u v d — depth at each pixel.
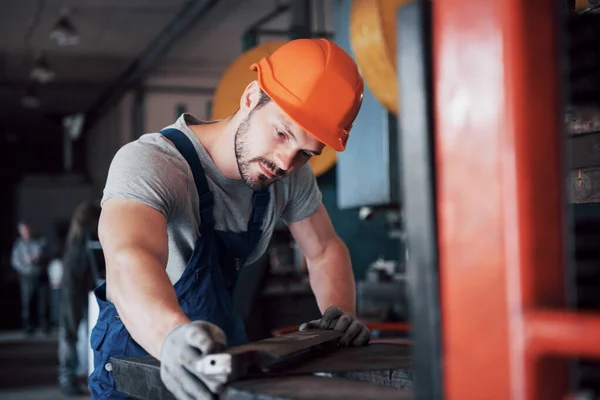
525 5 0.68
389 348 1.52
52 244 18.88
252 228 1.88
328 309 1.69
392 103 2.77
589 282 0.85
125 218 1.45
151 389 1.23
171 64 13.05
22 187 18.95
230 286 1.92
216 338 1.12
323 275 2.02
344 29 3.68
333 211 4.55
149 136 1.68
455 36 0.73
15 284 18.44
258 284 3.95
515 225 0.67
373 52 2.61
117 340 1.69
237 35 11.23
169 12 10.43
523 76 0.68
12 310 17.09
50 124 20.58
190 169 1.69
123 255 1.37
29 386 6.85
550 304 0.68
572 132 1.31
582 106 0.95
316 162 4.05
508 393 0.68
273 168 1.63
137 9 10.27
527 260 0.67
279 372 1.18
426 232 0.78
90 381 1.74
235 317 1.88
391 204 3.52
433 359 0.77
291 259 4.74
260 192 1.87
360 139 3.66
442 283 0.75
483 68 0.70
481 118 0.71
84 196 19.30
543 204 0.68
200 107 14.73
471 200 0.72
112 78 14.64
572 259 0.85
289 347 1.27
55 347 10.20
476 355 0.71
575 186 1.35
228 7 9.71
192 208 1.71
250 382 1.10
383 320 3.69
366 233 4.59
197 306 1.76
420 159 0.78
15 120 19.75
